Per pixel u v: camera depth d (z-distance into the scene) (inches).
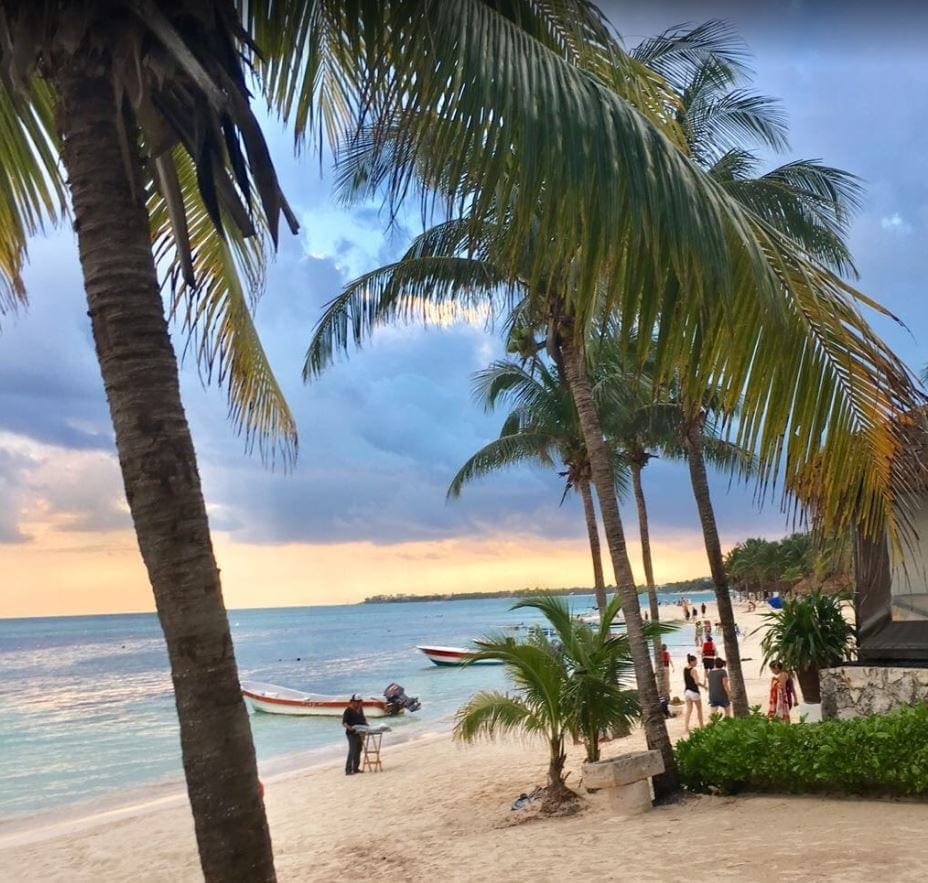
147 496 127.3
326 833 516.7
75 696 1893.5
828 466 148.4
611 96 140.6
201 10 141.3
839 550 342.3
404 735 1050.1
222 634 127.9
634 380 148.6
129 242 134.2
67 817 717.9
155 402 129.9
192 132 142.6
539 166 131.8
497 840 407.2
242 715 127.7
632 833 350.0
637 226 131.5
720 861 280.4
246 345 261.9
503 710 480.4
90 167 134.7
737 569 4972.9
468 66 134.2
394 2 144.6
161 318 135.0
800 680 513.0
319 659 2753.4
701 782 403.9
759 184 546.0
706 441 783.1
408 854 417.4
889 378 141.1
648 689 429.4
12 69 137.2
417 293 483.8
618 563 455.5
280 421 278.8
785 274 149.3
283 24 168.2
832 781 348.8
